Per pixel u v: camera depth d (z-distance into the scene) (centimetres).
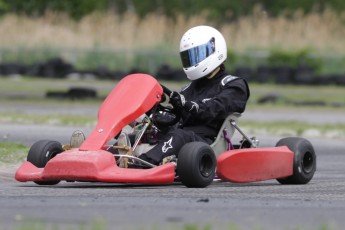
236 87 3022
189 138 2897
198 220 2053
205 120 2983
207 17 16075
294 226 2002
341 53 14188
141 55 13712
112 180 2650
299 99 10212
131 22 14300
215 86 3059
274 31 14425
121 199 2423
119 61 13762
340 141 5591
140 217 2084
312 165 3152
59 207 2230
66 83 12106
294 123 6881
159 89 2903
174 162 2844
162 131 2984
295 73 12600
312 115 8144
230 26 14500
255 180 2961
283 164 3050
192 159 2769
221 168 2864
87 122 6200
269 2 17388
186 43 3045
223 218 2094
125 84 2931
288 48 14138
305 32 14462
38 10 13838
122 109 2848
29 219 2019
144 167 2828
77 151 2741
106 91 10669
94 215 2100
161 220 2047
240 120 7156
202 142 2834
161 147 2838
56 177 2703
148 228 1916
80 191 2662
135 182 2677
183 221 2036
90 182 2967
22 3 13725
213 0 17188
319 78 12488
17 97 9388
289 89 11838
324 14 14725
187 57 3048
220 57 3053
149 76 2934
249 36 14312
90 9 14062
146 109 2864
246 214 2167
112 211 2170
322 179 3375
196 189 2777
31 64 13425
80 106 8419
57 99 9231
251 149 2956
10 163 3584
